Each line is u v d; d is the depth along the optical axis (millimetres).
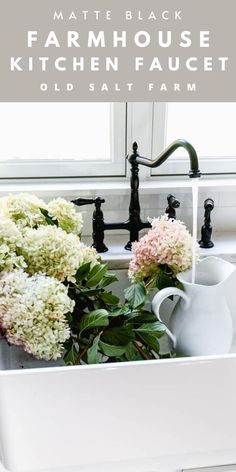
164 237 802
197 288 747
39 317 632
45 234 718
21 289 646
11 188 1130
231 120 1214
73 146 1188
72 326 729
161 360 608
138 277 836
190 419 625
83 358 709
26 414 588
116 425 612
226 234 1215
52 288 650
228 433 640
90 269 770
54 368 591
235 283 882
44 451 604
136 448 625
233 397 628
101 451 618
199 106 1190
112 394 600
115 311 753
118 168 1214
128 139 1181
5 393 578
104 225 1078
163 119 1169
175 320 793
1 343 736
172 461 645
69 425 601
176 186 1161
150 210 1176
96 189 1139
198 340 760
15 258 688
